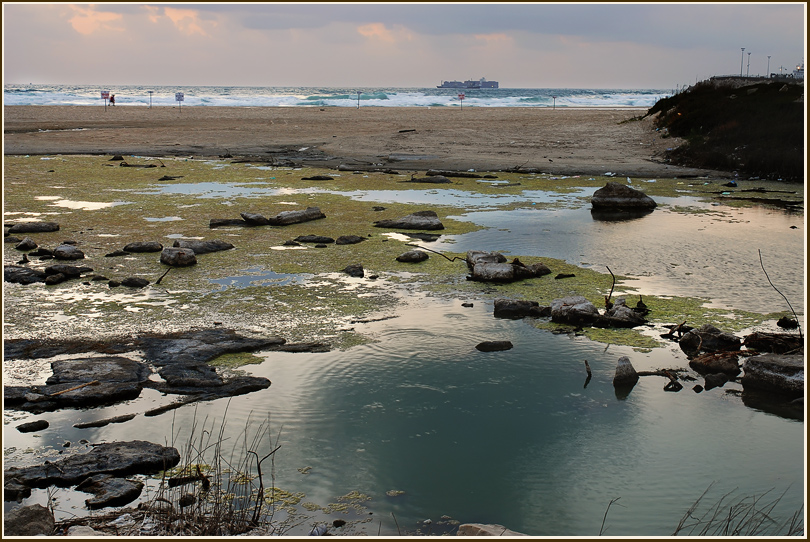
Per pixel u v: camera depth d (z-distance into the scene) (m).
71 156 25.33
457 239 12.70
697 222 14.59
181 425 5.65
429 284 9.74
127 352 7.07
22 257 10.91
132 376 6.42
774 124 24.84
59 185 18.67
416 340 7.59
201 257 11.14
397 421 5.78
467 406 6.07
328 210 15.49
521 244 12.33
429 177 20.33
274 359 7.03
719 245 12.27
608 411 6.03
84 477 4.81
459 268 10.61
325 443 5.40
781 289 9.51
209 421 5.73
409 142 31.00
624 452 5.34
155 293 9.19
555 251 11.80
